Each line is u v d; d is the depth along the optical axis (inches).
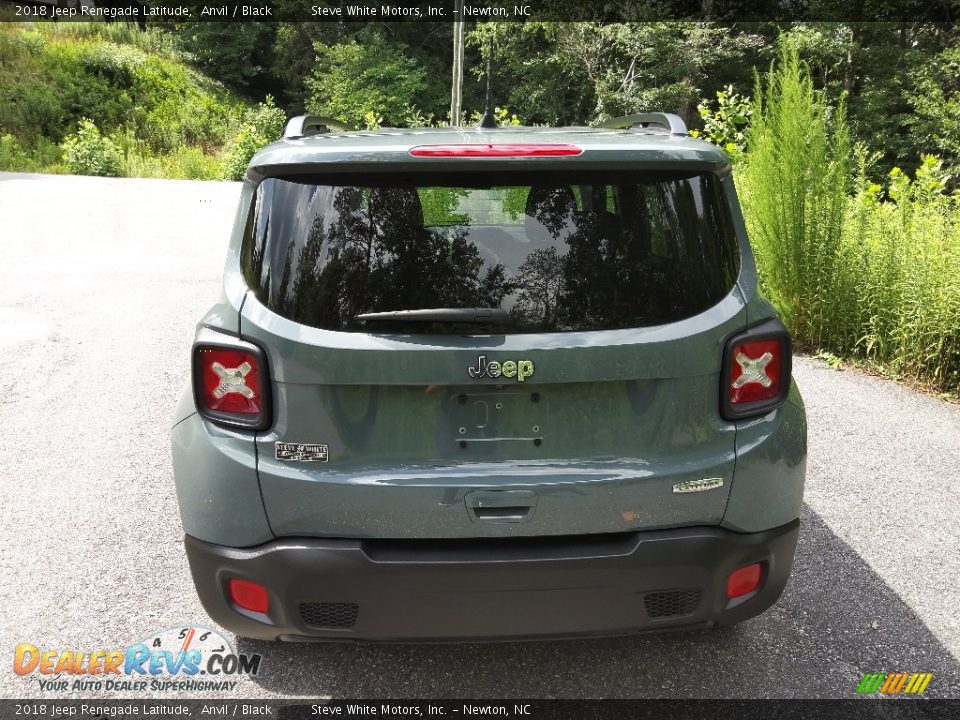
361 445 87.0
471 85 1504.7
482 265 86.1
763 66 1074.7
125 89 1275.8
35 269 387.9
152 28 1674.5
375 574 86.3
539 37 1197.7
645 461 88.8
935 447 191.2
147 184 759.7
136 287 355.6
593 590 88.0
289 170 88.0
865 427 203.9
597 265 87.1
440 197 87.0
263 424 87.3
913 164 849.5
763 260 278.2
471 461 87.6
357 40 1616.6
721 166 90.1
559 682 108.5
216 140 1230.9
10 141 962.7
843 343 267.0
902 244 256.4
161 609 125.8
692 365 87.8
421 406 86.8
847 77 957.2
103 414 210.7
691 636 118.8
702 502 89.7
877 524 154.2
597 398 88.0
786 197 266.4
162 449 188.9
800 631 120.3
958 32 905.5
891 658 113.7
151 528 151.4
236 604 92.4
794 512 95.7
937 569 137.9
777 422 92.9
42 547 143.8
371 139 92.6
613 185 88.6
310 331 85.7
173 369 247.6
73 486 168.7
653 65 1087.0
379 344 84.7
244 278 89.4
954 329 229.8
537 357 85.0
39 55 1243.2
